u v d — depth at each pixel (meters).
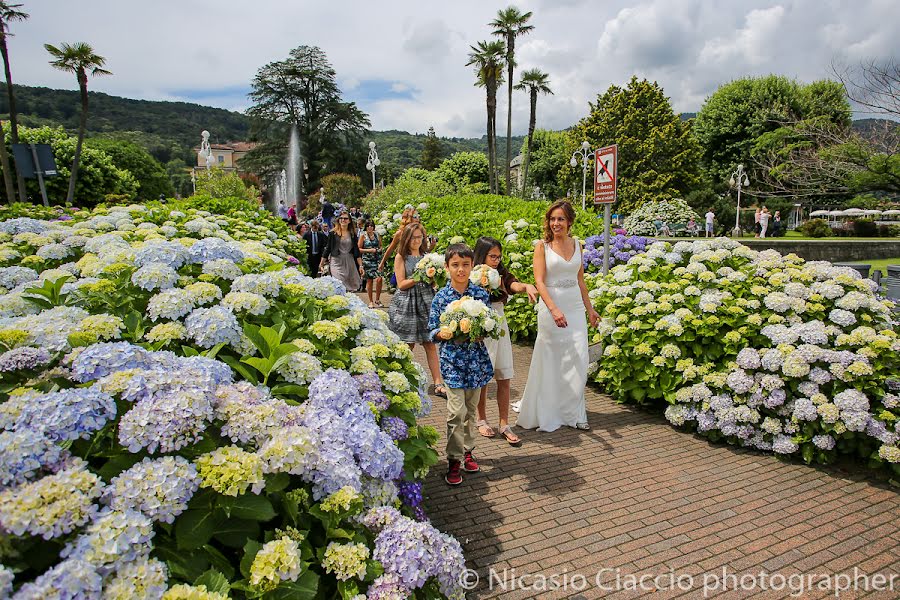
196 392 1.80
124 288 2.93
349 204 36.09
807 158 10.32
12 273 3.59
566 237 4.55
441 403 5.29
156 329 2.45
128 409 1.82
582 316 4.66
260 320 2.95
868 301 4.43
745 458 4.07
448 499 3.51
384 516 2.01
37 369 2.02
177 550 1.62
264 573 1.53
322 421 2.06
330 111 56.16
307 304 3.19
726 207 32.28
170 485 1.55
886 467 3.78
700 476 3.79
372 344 3.10
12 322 2.41
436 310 3.88
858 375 3.82
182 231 6.33
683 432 4.57
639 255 5.95
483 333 3.57
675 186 38.78
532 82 34.25
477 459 4.11
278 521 1.99
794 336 4.20
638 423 4.79
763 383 4.11
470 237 10.14
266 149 55.66
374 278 9.75
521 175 60.75
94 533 1.39
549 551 2.95
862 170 9.48
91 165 24.92
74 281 3.37
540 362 4.64
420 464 2.87
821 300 4.68
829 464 3.94
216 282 3.16
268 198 55.28
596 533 3.12
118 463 1.69
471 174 49.34
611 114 40.38
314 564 1.90
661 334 4.79
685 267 5.55
